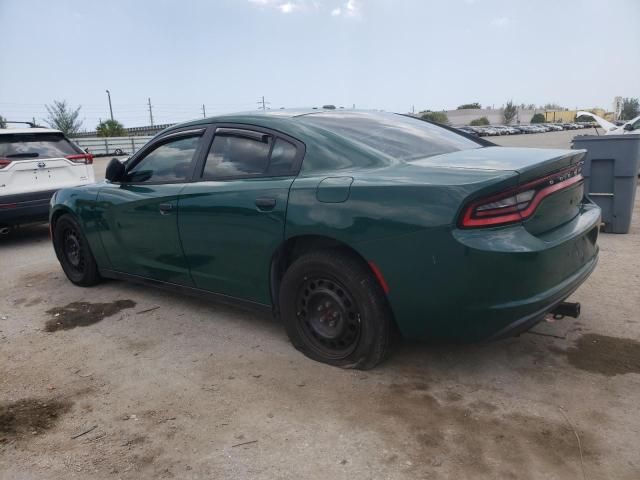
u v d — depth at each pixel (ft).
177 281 13.17
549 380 9.70
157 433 8.63
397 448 7.94
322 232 9.65
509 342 11.25
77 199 15.48
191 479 7.48
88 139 136.26
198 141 12.64
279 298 10.96
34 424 9.07
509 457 7.64
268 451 8.01
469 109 351.87
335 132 10.85
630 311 12.68
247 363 10.90
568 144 90.12
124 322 13.56
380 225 8.96
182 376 10.51
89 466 7.88
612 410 8.68
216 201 11.39
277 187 10.43
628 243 19.17
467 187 8.32
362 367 10.18
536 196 8.84
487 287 8.34
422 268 8.70
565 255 9.17
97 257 15.62
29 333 13.20
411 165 9.76
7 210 22.77
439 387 9.61
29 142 24.18
